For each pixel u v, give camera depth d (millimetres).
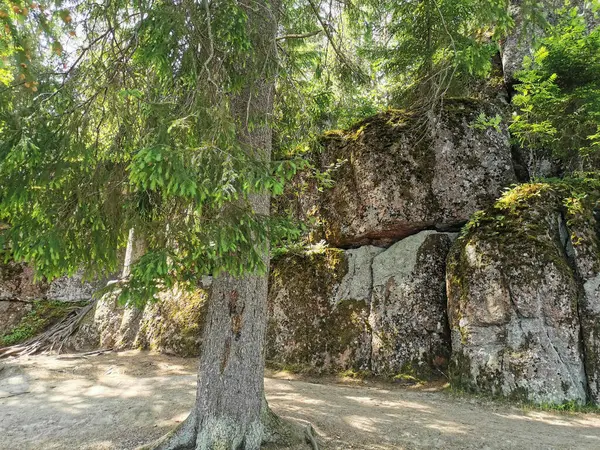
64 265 3850
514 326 7133
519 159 9938
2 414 6426
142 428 5449
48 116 3965
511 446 4852
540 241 7398
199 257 3805
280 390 7273
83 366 9883
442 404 6715
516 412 6262
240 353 4605
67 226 3855
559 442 4973
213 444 4336
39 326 13297
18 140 3568
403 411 6230
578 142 8664
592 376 6570
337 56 7297
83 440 5207
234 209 3838
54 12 4074
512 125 8820
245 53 4488
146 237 4348
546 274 7117
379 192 9656
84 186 4035
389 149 9828
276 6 5598
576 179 8602
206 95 4078
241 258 3693
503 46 11469
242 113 5023
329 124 11781
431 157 9492
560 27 9398
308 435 4898
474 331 7473
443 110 9727
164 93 4492
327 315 9484
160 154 3002
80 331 12672
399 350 8414
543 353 6781
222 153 3480
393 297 8891
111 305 12719
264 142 5234
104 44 4613
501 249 7574
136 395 7148
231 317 4664
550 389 6551
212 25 4242
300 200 10914
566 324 6848
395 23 9492
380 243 9930
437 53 9328
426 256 8930
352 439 5035
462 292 7809
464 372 7375
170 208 4523
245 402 4547
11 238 3703
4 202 3613
